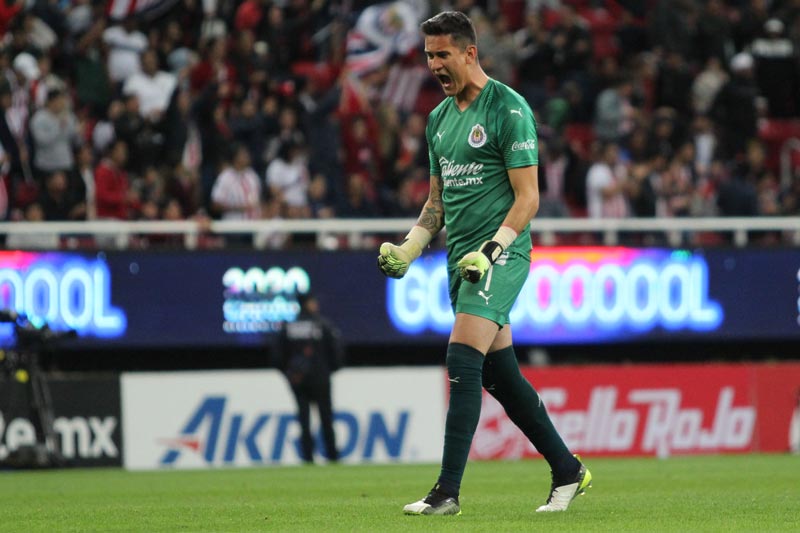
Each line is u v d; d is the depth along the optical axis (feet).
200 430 192.44
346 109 229.25
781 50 286.25
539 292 208.03
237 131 220.84
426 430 200.54
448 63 79.92
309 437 191.31
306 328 189.88
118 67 230.27
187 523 79.92
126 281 195.21
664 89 264.93
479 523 74.84
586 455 206.18
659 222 213.25
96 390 189.47
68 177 200.44
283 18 251.39
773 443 213.87
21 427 183.42
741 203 234.99
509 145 79.36
